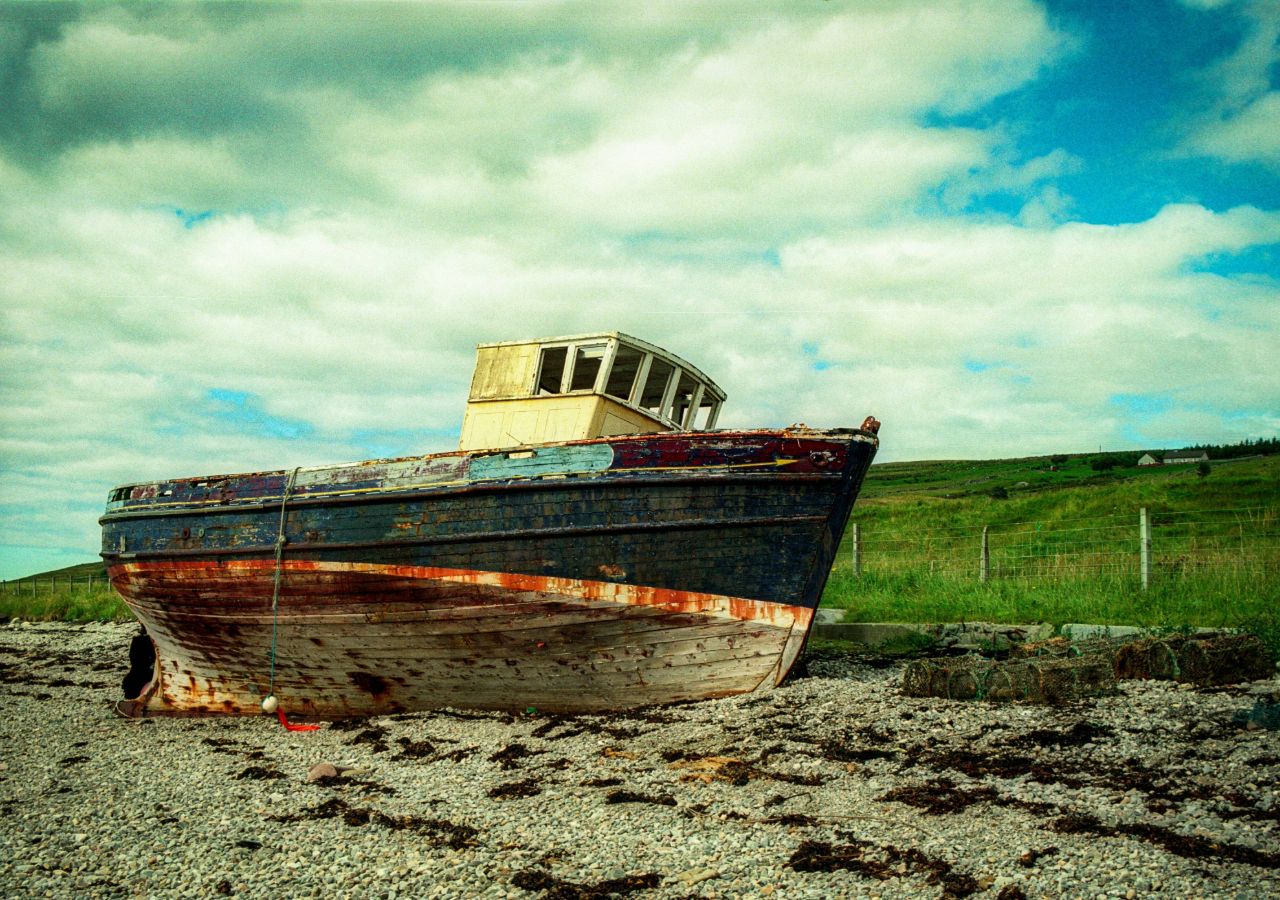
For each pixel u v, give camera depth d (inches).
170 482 603.2
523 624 479.2
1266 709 341.4
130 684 665.6
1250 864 228.4
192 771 433.7
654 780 355.9
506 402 535.2
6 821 345.4
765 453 455.5
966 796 296.7
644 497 456.1
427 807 344.2
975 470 3838.6
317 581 525.7
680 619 460.8
